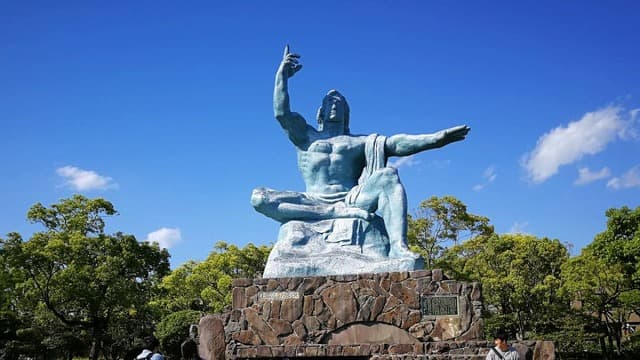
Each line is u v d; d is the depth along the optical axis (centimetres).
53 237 3703
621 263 3378
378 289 1602
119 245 3944
